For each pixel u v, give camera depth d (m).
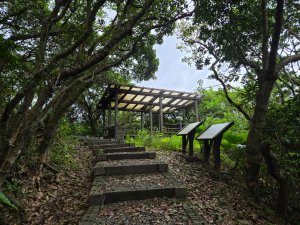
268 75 3.85
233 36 4.76
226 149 6.34
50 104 2.62
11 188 3.21
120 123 19.59
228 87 5.49
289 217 3.94
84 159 6.62
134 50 4.61
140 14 3.54
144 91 12.85
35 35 4.34
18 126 2.52
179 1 4.84
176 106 15.98
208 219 3.07
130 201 3.50
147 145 8.95
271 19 4.57
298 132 3.94
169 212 3.06
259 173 4.53
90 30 3.03
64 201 3.68
